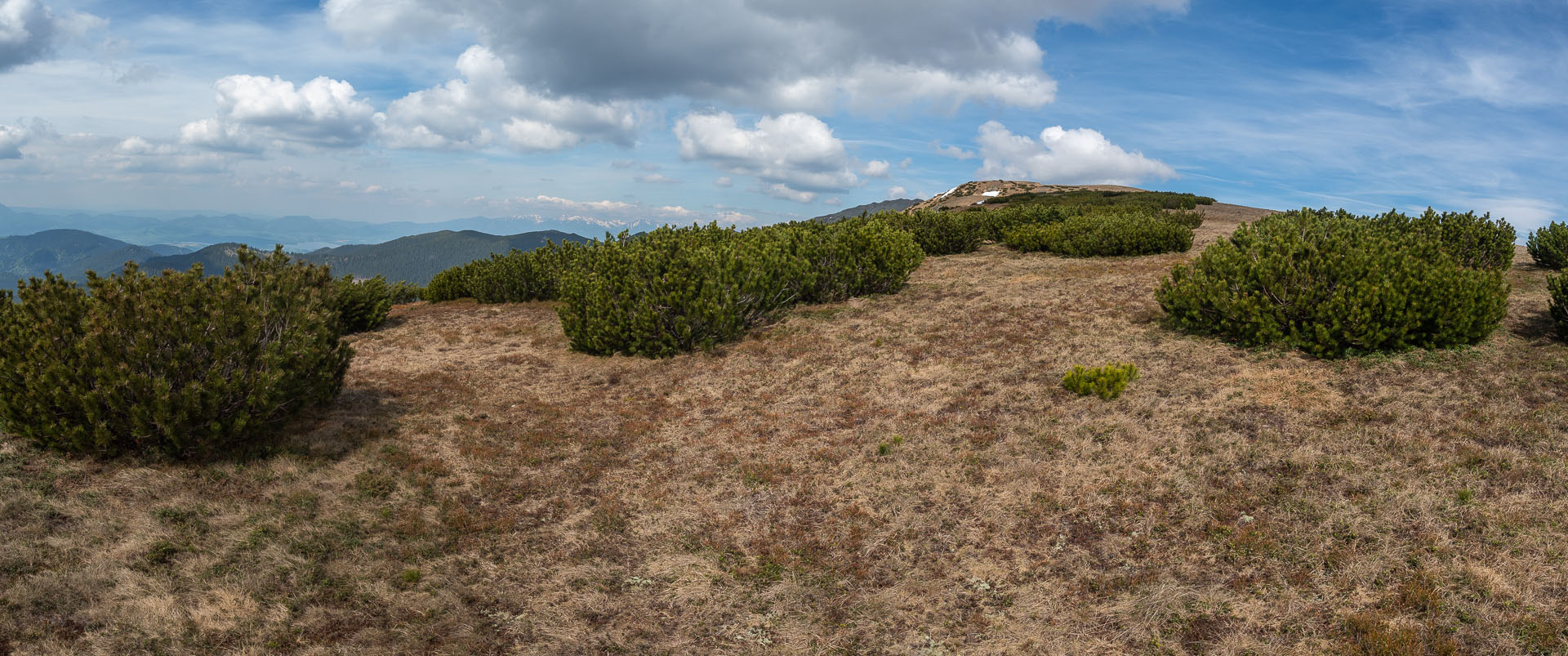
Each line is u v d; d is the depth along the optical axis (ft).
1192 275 36.01
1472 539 15.64
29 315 21.01
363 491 20.47
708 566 17.08
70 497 18.48
